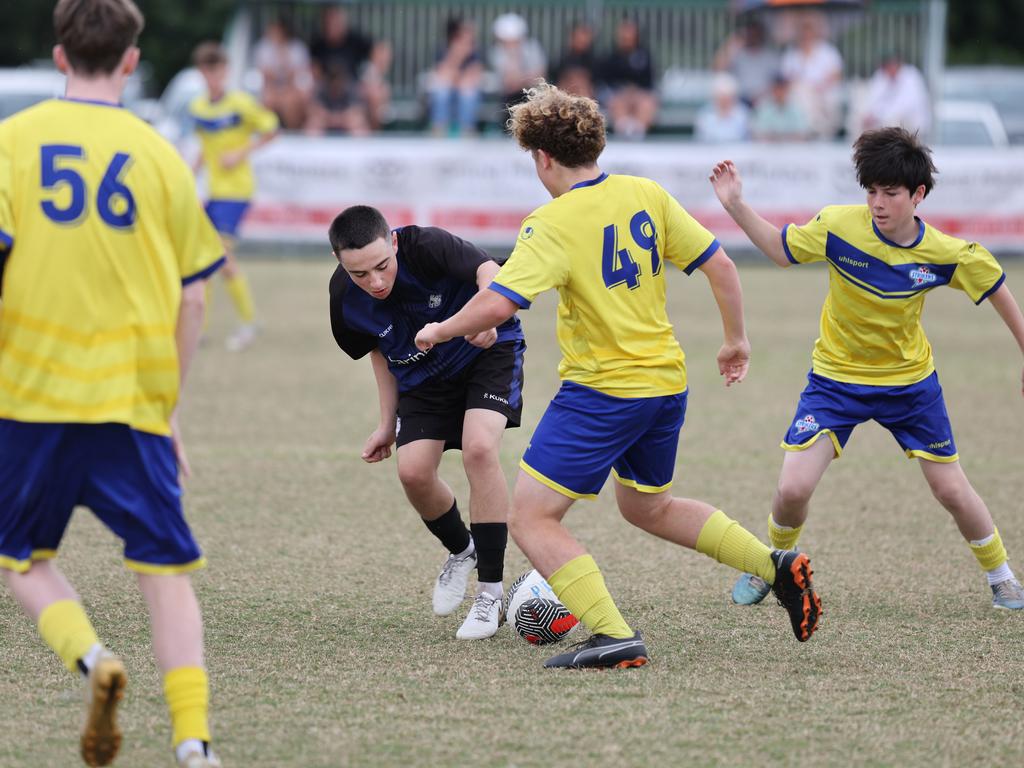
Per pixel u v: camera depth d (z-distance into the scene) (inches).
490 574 698.8
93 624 694.5
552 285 606.2
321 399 1424.7
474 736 540.4
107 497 490.6
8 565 495.5
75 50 494.3
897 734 545.3
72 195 482.0
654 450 640.4
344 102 2876.5
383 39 3095.5
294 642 674.2
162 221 492.7
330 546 870.4
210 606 735.7
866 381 746.2
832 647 668.7
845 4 2903.5
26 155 484.4
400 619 719.7
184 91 2987.2
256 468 1098.7
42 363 480.4
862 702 584.7
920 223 732.7
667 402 627.8
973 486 1045.8
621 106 2869.1
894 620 717.9
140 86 4311.0
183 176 497.0
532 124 623.5
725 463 1130.7
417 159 2669.8
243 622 707.4
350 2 3016.7
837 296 740.7
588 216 613.9
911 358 745.0
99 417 479.2
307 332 1940.2
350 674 623.2
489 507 693.9
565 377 630.5
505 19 2947.8
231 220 1828.2
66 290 480.1
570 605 634.2
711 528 647.1
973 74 3690.9
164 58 4682.6
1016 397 1443.2
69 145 485.4
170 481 497.0
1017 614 731.4
